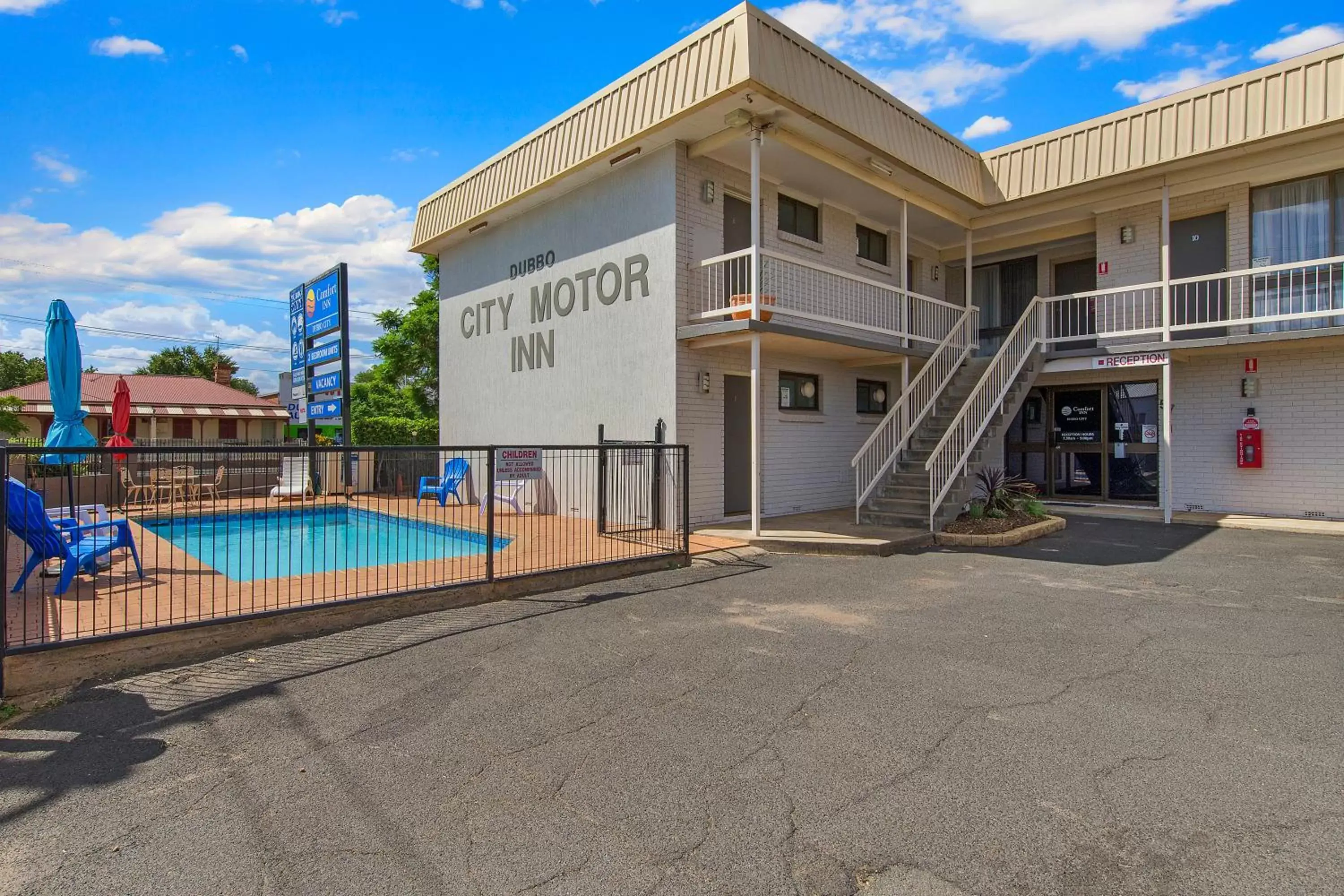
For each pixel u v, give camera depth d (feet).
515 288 45.73
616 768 11.47
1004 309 53.01
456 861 9.07
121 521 23.76
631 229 37.19
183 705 14.24
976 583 24.62
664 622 20.06
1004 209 44.70
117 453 16.72
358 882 8.66
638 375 36.78
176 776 11.39
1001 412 40.01
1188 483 42.06
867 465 40.14
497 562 26.07
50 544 20.52
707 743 12.35
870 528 34.76
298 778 11.30
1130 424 44.60
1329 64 32.37
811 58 32.12
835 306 42.93
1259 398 39.63
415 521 33.68
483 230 48.88
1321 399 37.70
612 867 8.89
